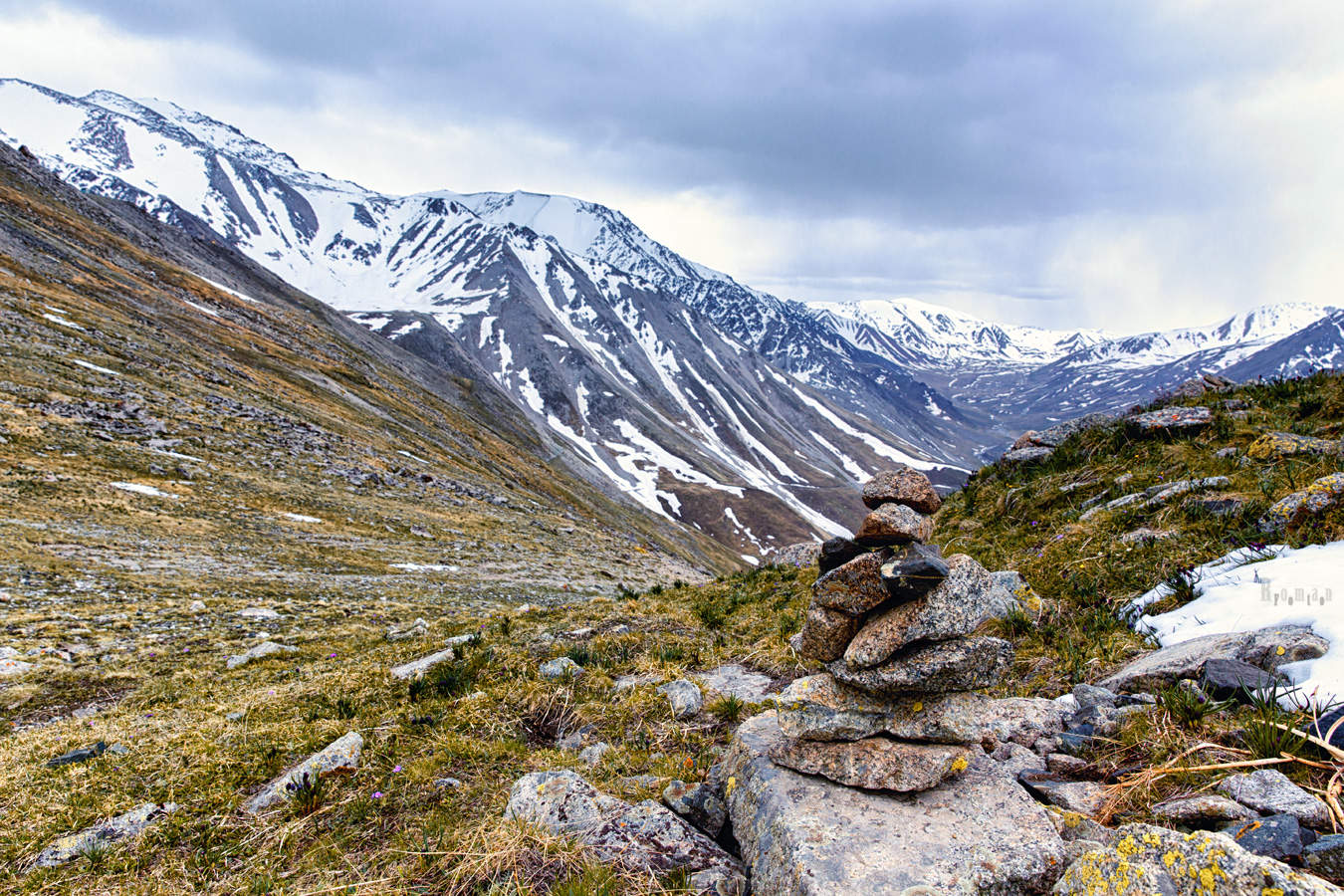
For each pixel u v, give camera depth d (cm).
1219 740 510
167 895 526
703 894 455
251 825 633
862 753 508
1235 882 320
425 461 7475
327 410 7362
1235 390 1578
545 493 10850
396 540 4309
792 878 421
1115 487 1281
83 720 1062
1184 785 470
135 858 584
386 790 671
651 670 1002
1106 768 523
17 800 709
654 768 675
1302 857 361
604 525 10862
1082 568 988
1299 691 512
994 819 451
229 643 1748
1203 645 650
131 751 852
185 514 3353
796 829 456
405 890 490
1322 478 873
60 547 2395
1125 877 352
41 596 1909
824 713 525
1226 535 902
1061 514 1305
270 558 3111
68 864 580
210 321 8669
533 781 595
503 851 500
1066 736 584
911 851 425
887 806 477
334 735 843
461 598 3086
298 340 10825
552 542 6094
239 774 757
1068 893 375
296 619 2152
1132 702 618
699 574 8519
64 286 6506
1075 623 855
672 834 520
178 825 639
